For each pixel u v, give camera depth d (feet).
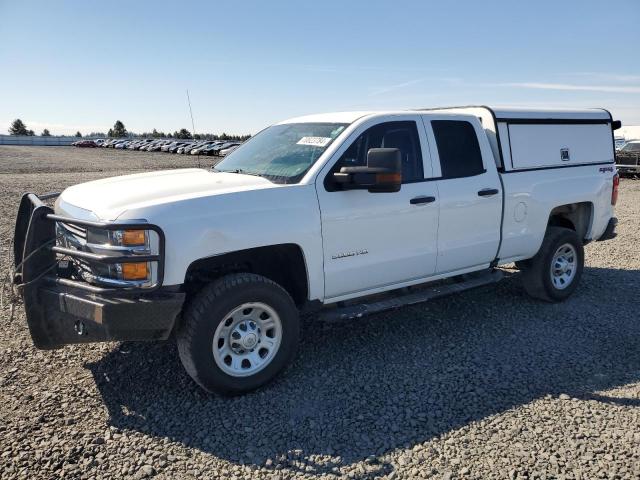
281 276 14.44
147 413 11.76
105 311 10.87
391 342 15.92
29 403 12.04
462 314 18.44
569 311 18.79
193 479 9.57
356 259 14.28
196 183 13.19
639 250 28.66
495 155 17.66
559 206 19.31
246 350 12.62
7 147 251.80
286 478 9.64
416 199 15.11
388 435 10.99
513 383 13.30
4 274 21.18
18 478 9.45
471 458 10.18
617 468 9.86
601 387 13.10
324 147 14.24
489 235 17.17
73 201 12.87
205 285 12.69
